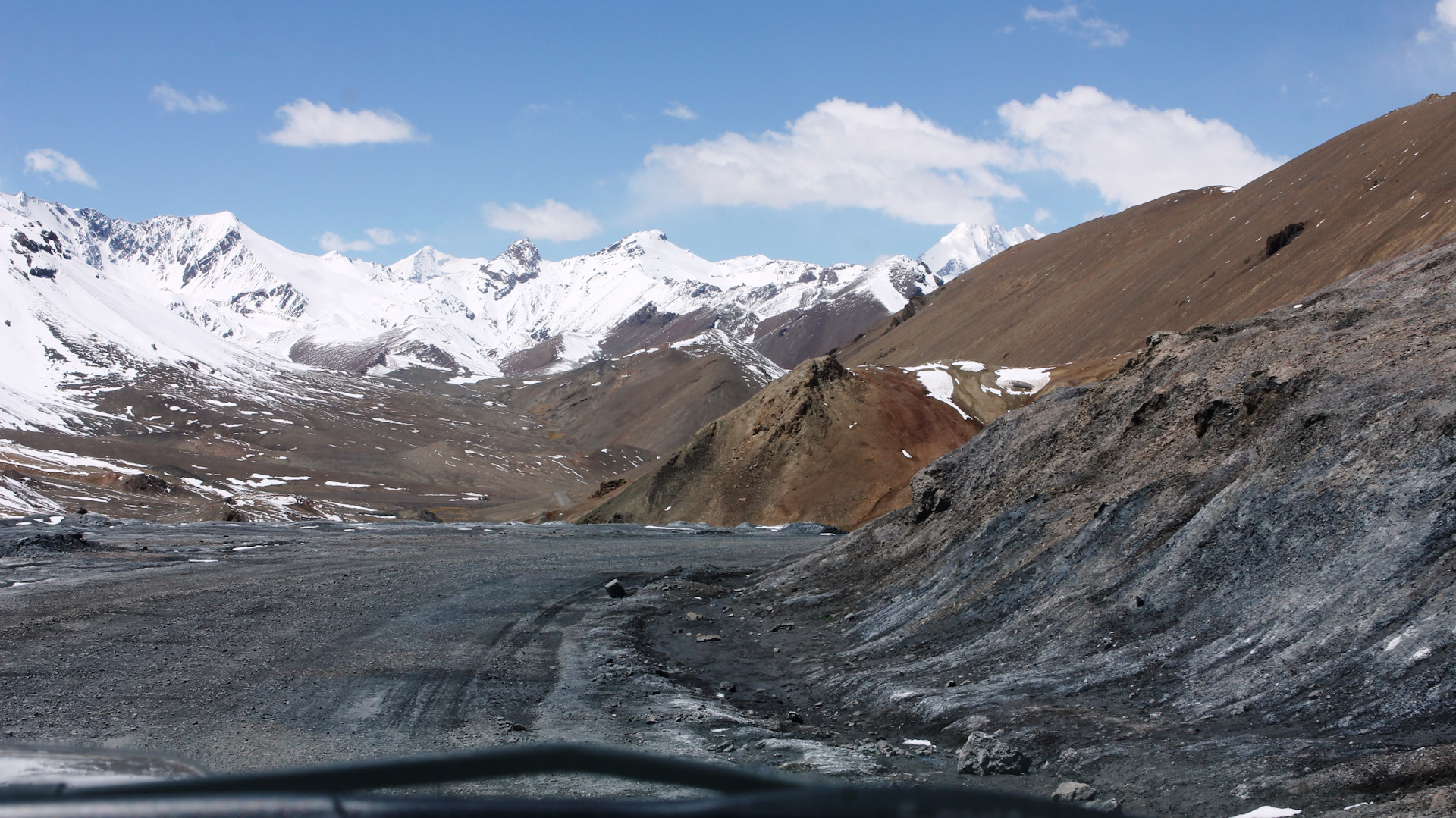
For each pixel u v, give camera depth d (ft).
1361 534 37.50
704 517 232.73
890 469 230.89
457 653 55.77
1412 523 35.88
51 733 36.04
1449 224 287.48
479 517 485.97
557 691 46.34
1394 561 34.71
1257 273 383.24
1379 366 47.93
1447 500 35.42
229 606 71.20
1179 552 45.14
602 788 28.43
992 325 613.93
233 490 410.72
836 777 29.68
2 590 76.28
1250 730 29.63
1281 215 425.28
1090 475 61.87
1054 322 538.47
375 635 61.21
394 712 41.16
